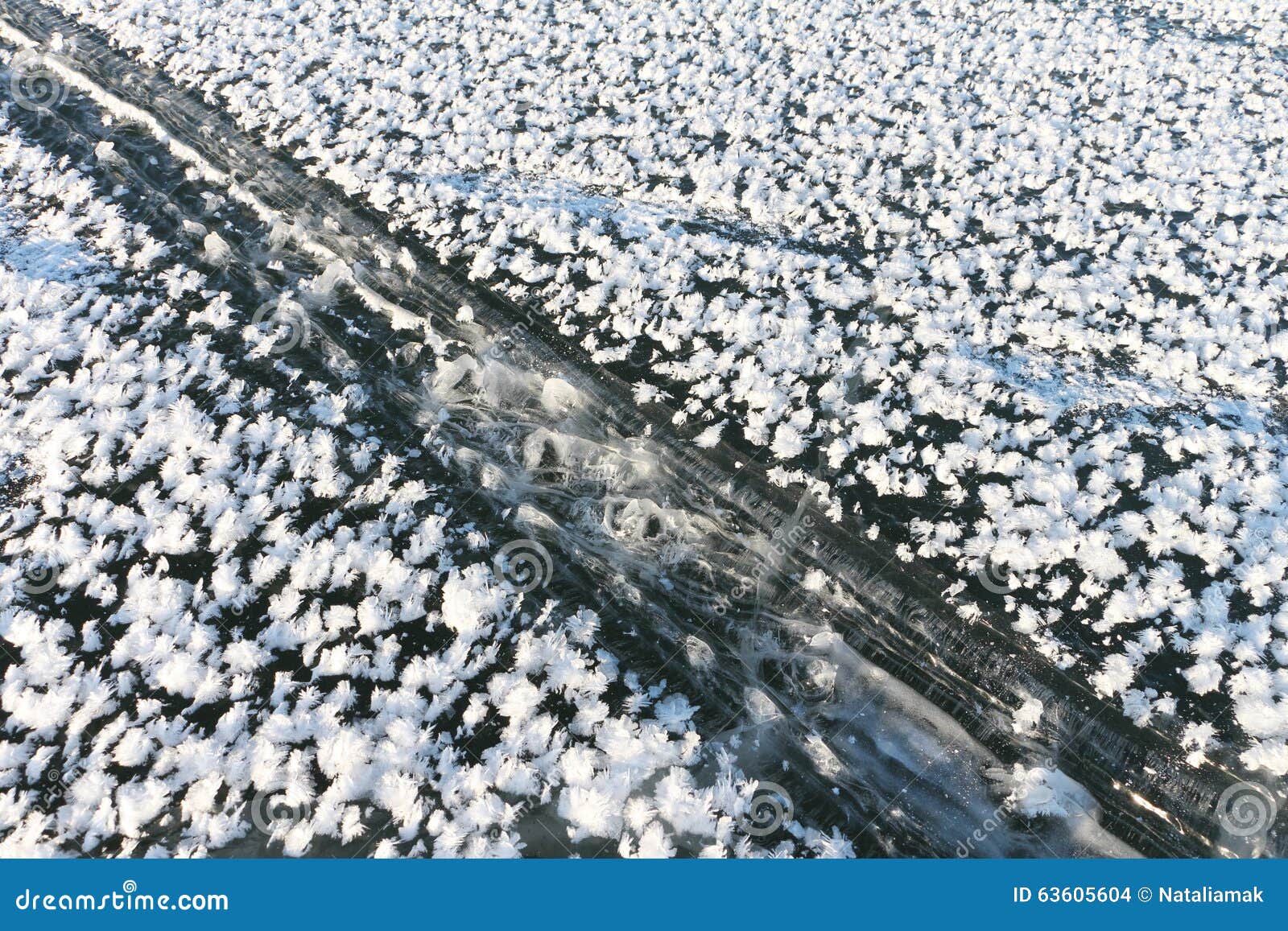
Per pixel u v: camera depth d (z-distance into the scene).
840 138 8.11
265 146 7.86
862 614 4.82
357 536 5.05
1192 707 4.48
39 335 6.05
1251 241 7.09
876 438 5.63
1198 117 8.53
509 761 4.20
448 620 4.70
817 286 6.63
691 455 5.55
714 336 6.27
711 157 7.84
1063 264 6.84
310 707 4.38
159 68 8.91
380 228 7.09
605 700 4.46
